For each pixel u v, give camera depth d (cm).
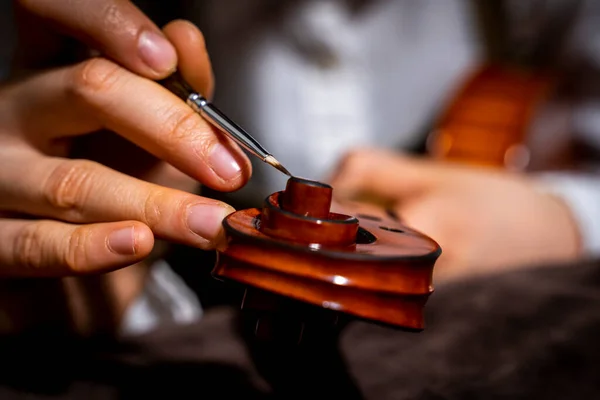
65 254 36
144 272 58
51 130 40
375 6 103
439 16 109
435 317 46
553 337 43
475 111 92
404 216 65
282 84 101
